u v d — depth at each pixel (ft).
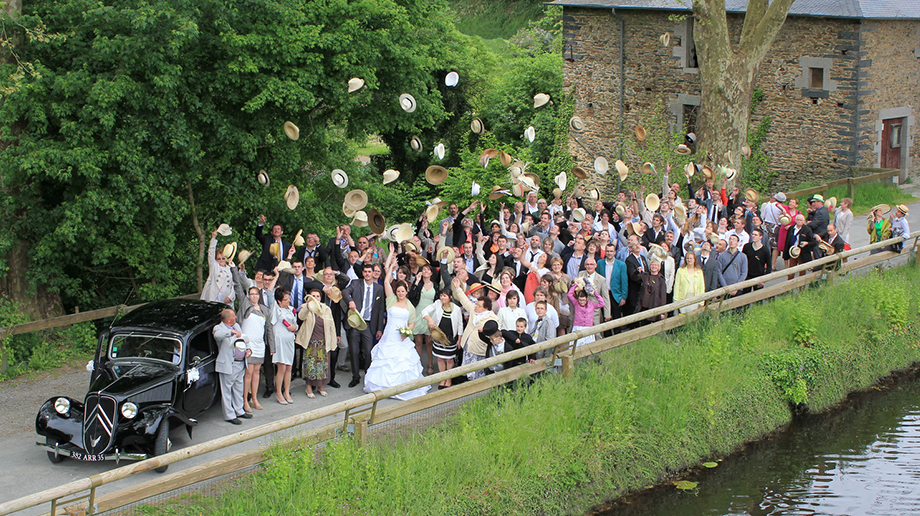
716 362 44.86
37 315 52.16
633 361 43.37
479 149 124.98
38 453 35.32
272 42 54.24
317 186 69.82
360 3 59.11
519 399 38.68
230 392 37.73
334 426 34.09
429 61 64.54
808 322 50.44
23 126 50.19
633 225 49.62
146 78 51.11
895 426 45.80
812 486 39.24
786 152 88.99
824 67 84.69
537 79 136.05
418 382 34.78
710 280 48.37
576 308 42.80
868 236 70.13
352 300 41.60
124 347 36.32
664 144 88.99
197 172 55.26
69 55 51.11
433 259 49.55
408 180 134.72
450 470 33.91
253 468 32.37
